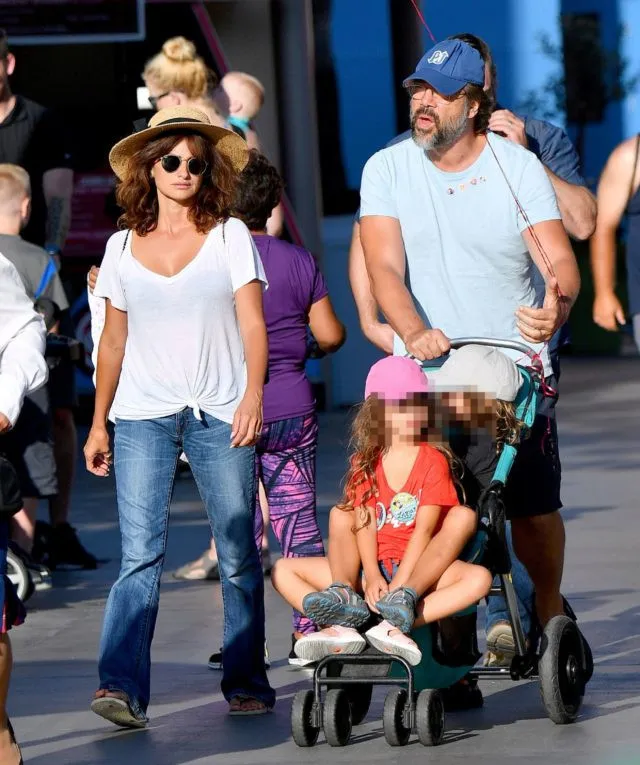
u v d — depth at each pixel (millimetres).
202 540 27609
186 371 15523
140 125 15992
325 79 48812
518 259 16344
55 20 39500
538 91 58062
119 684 15453
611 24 59000
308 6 43875
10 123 26891
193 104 28344
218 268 15461
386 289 16094
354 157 48906
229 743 14992
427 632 14562
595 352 59281
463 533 14578
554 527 16781
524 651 15461
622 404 44500
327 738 14602
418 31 48875
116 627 15555
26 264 23906
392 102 48875
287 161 43781
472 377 15391
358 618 14359
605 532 26406
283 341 18531
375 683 14539
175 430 15695
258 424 15148
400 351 17156
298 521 18641
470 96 15914
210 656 18844
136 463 15648
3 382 13172
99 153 44406
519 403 15633
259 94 31078
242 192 18750
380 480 14906
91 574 25328
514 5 57250
